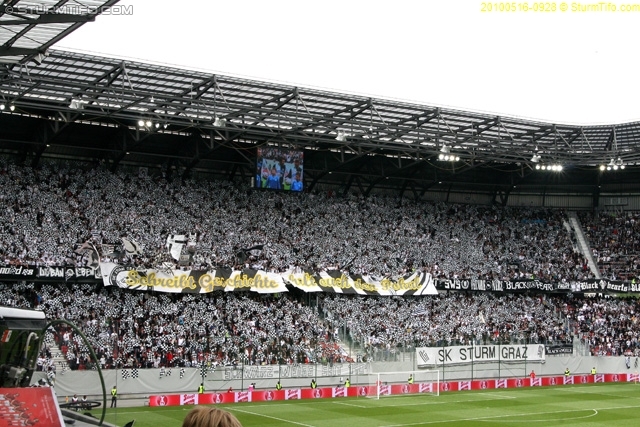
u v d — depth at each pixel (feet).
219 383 189.06
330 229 246.06
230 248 221.05
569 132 243.81
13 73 159.74
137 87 187.52
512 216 286.87
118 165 227.81
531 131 238.68
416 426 151.74
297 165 224.33
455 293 246.47
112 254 198.29
